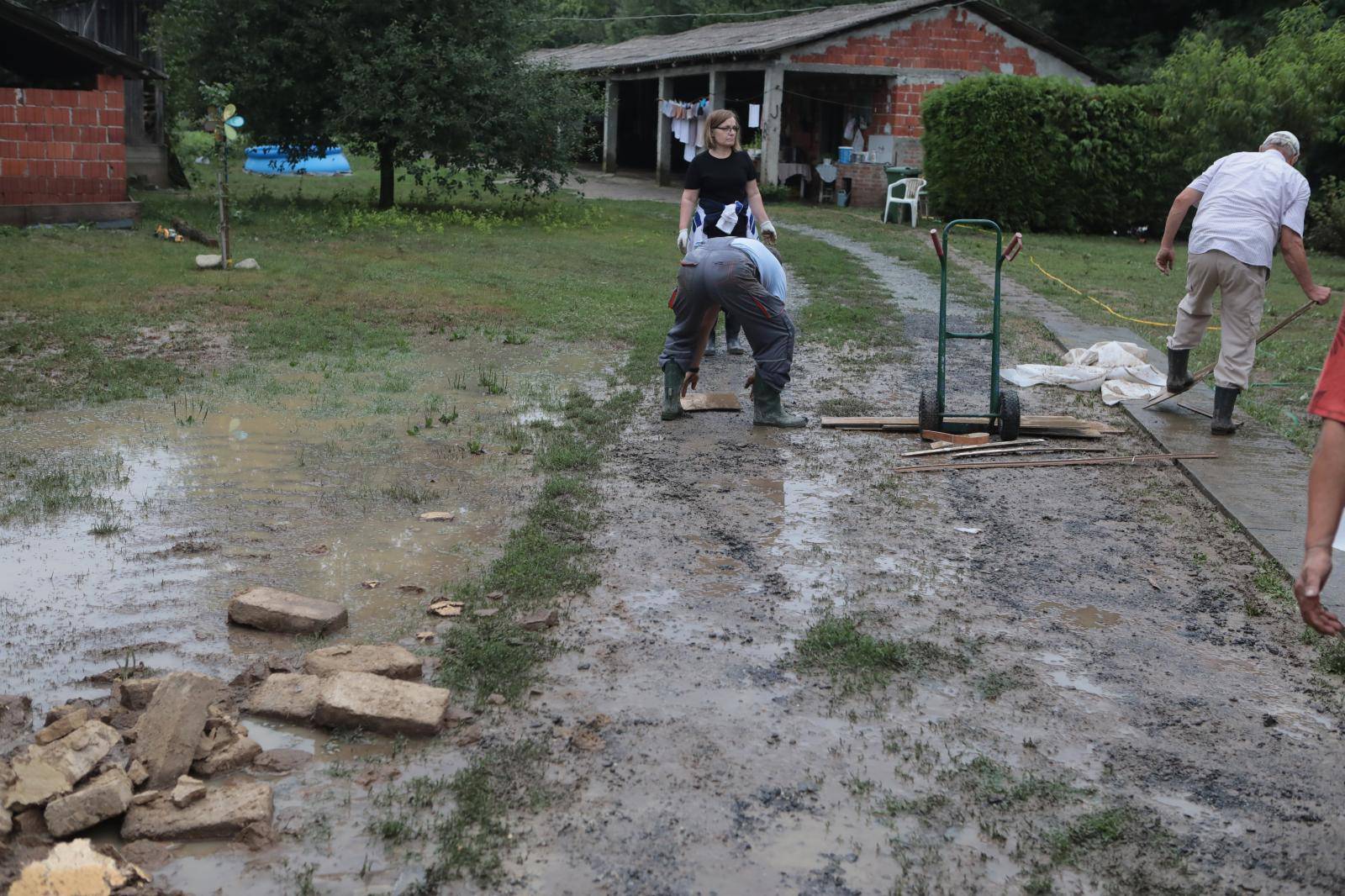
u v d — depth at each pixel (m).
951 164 24.81
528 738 3.55
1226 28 31.64
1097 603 4.79
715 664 4.10
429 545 5.21
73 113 17.36
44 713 3.62
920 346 10.60
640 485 6.21
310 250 15.95
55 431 6.85
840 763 3.47
